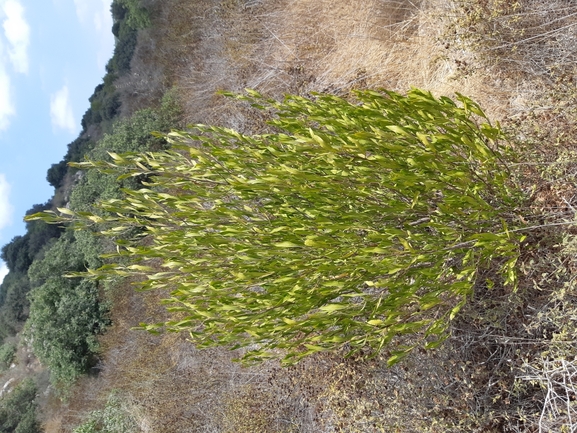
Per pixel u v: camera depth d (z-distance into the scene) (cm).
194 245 225
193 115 702
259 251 211
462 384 283
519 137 293
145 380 626
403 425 302
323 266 196
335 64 494
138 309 702
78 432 675
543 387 234
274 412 461
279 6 580
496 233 238
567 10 288
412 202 212
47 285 802
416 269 227
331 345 228
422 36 406
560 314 235
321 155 206
